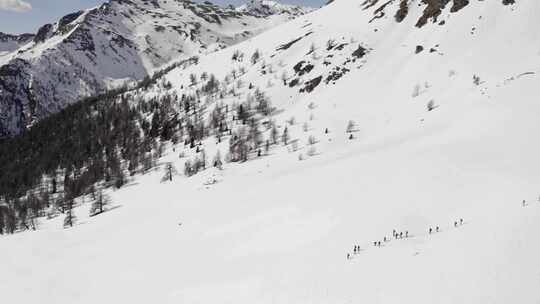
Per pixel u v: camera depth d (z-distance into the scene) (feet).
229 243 242.37
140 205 451.53
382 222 198.49
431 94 501.97
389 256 160.97
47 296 234.79
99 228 388.57
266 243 223.71
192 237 278.87
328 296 144.25
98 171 648.38
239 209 305.73
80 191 602.03
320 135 521.65
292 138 545.85
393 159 298.76
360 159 332.80
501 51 508.12
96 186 612.29
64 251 324.19
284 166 448.65
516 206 171.73
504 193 192.44
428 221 190.80
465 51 540.11
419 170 253.44
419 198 215.10
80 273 261.03
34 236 393.09
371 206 222.48
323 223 221.87
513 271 127.03
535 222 149.07
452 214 190.49
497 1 570.05
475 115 338.54
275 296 155.74
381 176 267.18
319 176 321.32
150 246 284.82
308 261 179.11
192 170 533.96
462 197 204.23
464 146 277.64
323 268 167.32
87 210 505.25
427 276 138.00
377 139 444.55
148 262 251.60
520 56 486.38
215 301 169.07
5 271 289.33
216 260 222.48
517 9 546.26
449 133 327.88
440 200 207.21
